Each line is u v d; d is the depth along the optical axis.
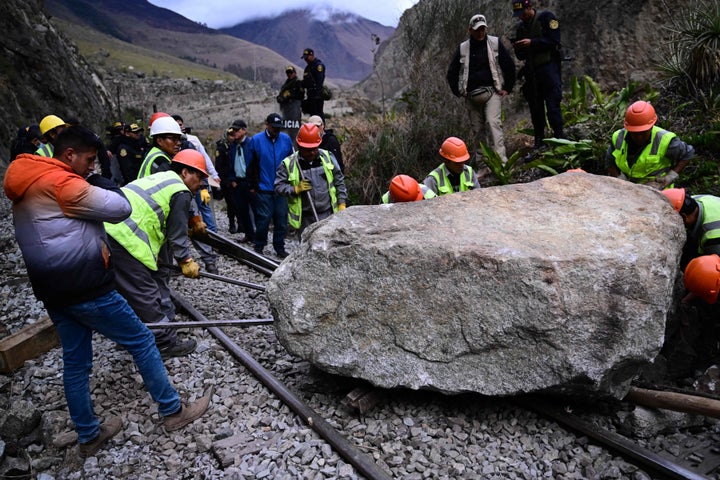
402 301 3.11
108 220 2.89
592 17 9.35
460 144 4.55
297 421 3.36
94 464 3.15
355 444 3.11
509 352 2.95
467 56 6.79
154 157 4.92
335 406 3.49
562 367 2.83
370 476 2.79
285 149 6.60
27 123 14.66
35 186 2.74
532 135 7.78
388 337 3.17
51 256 2.77
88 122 18.39
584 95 7.96
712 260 3.26
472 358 3.03
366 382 3.49
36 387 3.90
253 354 4.27
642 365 2.97
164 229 4.02
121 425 3.45
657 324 2.81
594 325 2.78
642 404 3.12
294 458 3.01
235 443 3.18
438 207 3.47
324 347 3.30
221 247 4.75
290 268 3.38
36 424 3.60
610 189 3.46
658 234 3.01
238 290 5.70
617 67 8.97
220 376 3.96
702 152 5.97
